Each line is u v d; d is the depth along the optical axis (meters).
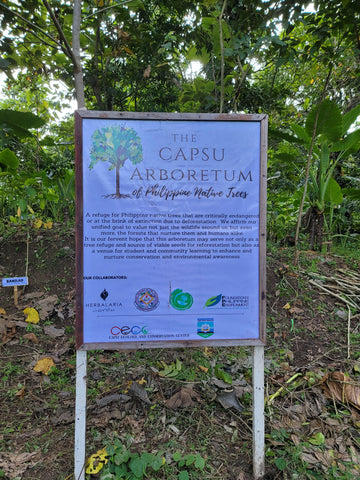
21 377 2.89
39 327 3.44
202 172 2.04
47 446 2.24
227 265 2.06
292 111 6.58
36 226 4.59
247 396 2.67
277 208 5.92
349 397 2.64
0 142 4.20
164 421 2.43
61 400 2.66
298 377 2.97
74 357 3.15
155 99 5.30
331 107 4.06
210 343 2.06
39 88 5.73
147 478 2.03
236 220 2.06
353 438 2.36
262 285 2.07
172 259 2.04
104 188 1.98
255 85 5.36
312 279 4.25
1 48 3.55
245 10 3.91
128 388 2.67
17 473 2.03
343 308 3.90
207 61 5.06
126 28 4.51
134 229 2.01
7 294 3.81
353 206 6.53
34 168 5.41
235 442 2.31
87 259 1.99
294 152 5.55
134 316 2.02
